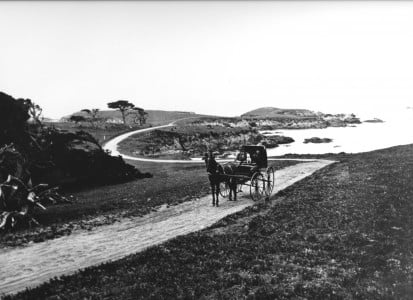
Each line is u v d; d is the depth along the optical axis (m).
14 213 24.64
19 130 38.47
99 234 19.86
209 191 30.94
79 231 20.88
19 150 36.41
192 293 10.70
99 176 47.12
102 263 14.27
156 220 22.12
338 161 49.00
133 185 44.31
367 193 21.75
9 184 26.86
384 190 21.98
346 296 9.53
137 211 25.16
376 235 14.21
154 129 140.00
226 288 11.00
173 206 25.91
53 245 18.11
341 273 11.15
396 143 124.00
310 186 27.64
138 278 12.28
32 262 15.59
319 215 18.28
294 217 18.62
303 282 10.77
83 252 16.66
